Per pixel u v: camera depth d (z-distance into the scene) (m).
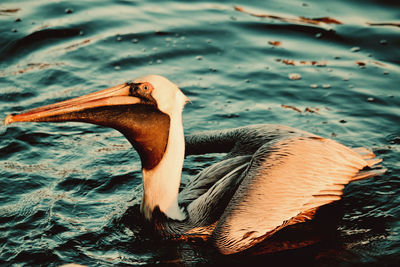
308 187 9.23
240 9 18.30
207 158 12.21
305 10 18.00
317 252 9.12
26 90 14.29
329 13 17.75
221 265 8.89
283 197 9.09
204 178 10.28
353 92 14.33
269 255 9.05
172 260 9.02
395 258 8.88
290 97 14.29
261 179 9.12
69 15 17.70
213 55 16.06
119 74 15.07
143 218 9.80
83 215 10.11
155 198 9.51
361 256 8.98
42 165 11.65
